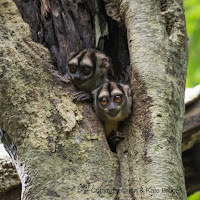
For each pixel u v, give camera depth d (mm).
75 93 7852
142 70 7848
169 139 7176
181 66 8320
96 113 8484
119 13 9164
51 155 6984
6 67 7660
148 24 8359
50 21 10273
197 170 11109
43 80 7699
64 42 10242
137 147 7273
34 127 7215
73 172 6863
